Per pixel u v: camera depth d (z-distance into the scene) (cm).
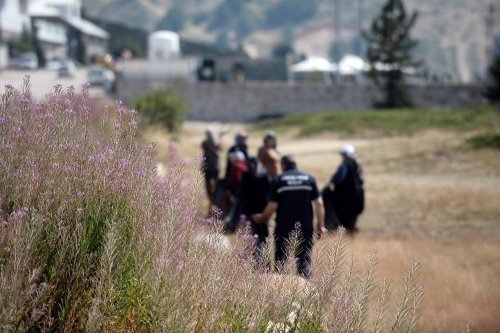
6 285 1558
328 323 1844
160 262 1691
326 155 11631
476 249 4784
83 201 1861
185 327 1633
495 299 3309
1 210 1709
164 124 13950
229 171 4775
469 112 14825
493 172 9119
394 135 14188
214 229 1995
